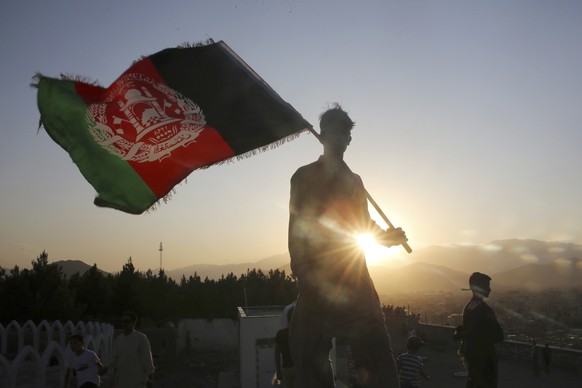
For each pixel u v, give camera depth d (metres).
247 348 17.77
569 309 71.69
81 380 10.81
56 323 25.83
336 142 3.65
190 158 5.41
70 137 5.84
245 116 5.29
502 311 70.38
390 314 41.91
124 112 5.73
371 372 3.40
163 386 24.47
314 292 3.45
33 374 21.28
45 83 5.95
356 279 3.49
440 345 35.81
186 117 5.45
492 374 6.86
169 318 39.94
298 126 5.12
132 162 5.65
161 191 5.57
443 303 122.75
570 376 23.80
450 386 21.70
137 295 39.62
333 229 3.54
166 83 5.62
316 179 3.61
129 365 9.77
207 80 5.53
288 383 7.90
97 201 5.59
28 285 33.12
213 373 28.36
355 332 3.41
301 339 3.47
